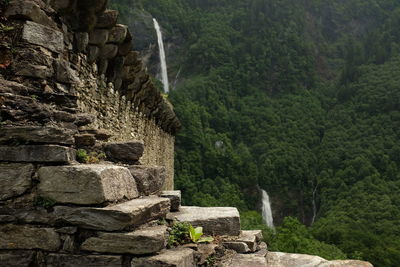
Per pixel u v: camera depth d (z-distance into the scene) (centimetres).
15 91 360
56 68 414
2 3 397
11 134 305
